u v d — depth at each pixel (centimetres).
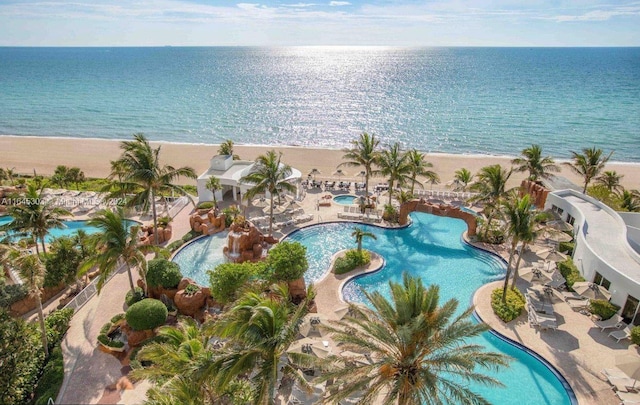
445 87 15625
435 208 3975
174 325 2625
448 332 1603
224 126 9831
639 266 2816
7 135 8706
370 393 1589
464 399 1499
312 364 1673
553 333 2530
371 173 4597
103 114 10981
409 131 9106
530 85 15600
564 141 8156
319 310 2784
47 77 19538
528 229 2589
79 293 2820
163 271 2822
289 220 4150
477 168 6312
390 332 1661
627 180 5981
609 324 2534
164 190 3684
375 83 17588
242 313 1680
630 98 12325
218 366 1598
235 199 4694
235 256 3422
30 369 2083
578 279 2970
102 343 2372
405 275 1814
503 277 3234
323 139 8738
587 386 2130
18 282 2997
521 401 2081
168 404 1571
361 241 3641
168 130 9438
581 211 3644
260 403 1507
